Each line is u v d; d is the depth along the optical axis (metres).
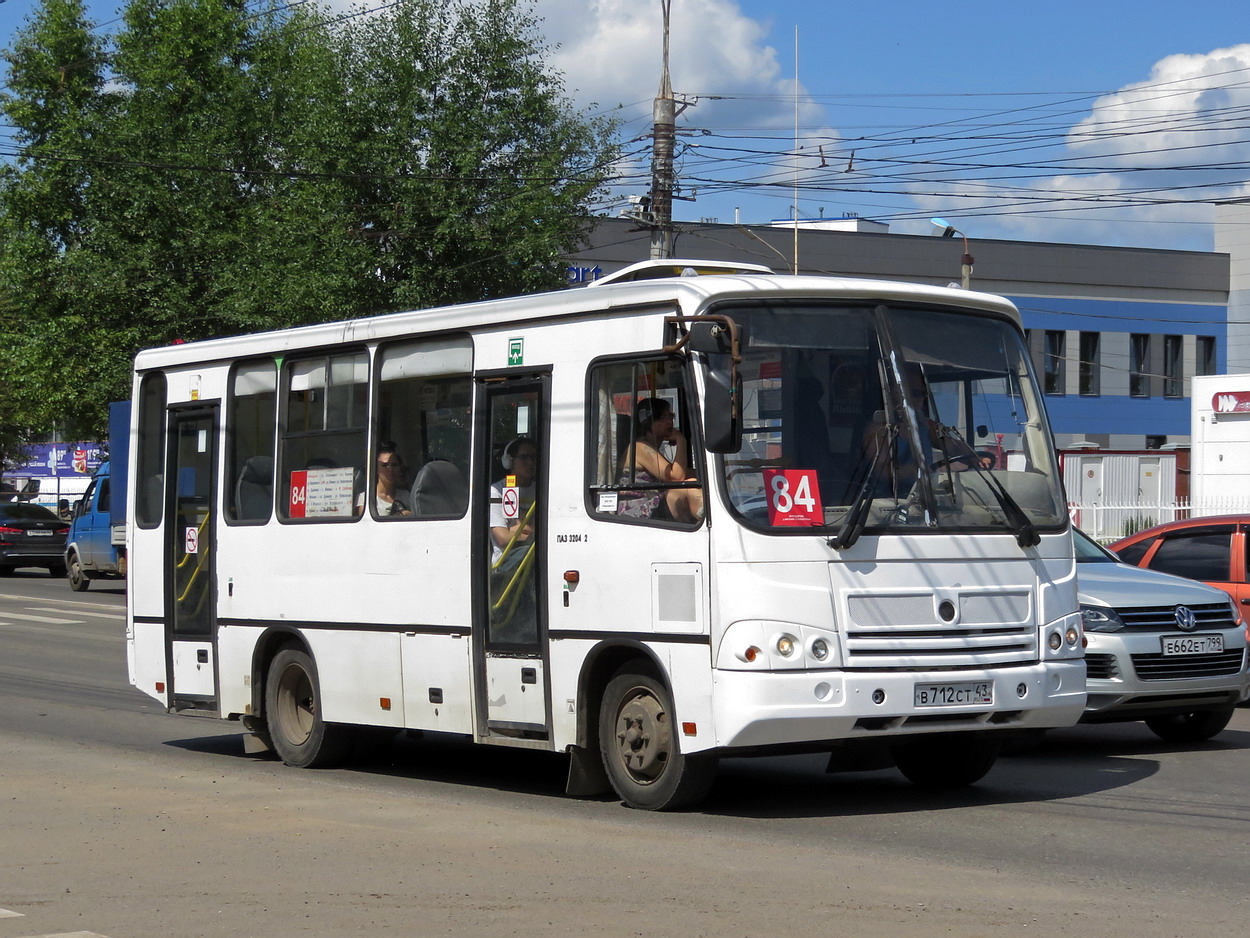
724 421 7.89
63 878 7.27
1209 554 14.34
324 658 10.88
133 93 41.66
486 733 9.59
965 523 8.62
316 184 30.25
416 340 10.30
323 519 10.93
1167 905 6.40
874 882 6.88
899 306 8.81
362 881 7.07
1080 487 38.38
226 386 11.95
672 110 25.70
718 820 8.56
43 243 40.72
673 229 27.75
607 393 8.87
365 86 29.91
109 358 37.59
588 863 7.39
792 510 8.21
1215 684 11.30
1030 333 59.31
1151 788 9.71
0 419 52.28
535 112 30.61
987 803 9.16
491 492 9.62
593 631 8.84
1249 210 62.00
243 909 6.55
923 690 8.28
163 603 12.40
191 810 9.19
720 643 8.10
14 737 12.91
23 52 44.59
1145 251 61.25
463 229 29.55
